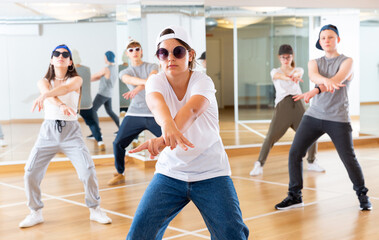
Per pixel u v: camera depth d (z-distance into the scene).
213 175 2.35
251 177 6.22
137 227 2.29
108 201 5.06
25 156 6.95
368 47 9.03
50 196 5.33
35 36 6.88
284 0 8.02
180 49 2.30
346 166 4.39
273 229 3.96
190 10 6.93
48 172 6.72
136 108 5.71
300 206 4.62
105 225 4.20
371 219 4.17
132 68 6.25
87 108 7.11
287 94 6.45
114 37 7.05
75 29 6.97
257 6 8.02
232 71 15.19
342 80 4.14
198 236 3.83
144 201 2.33
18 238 3.89
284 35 8.10
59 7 6.89
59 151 4.11
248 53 8.23
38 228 4.16
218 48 15.09
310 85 8.20
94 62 7.05
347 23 8.73
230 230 2.26
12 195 5.43
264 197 5.09
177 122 2.11
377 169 6.60
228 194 2.31
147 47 6.73
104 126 7.17
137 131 5.77
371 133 9.10
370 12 8.78
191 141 2.33
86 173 4.13
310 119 4.33
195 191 2.34
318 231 3.88
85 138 7.14
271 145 6.41
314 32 8.20
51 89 4.11
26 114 6.92
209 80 2.34
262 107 8.25
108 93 7.14
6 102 6.87
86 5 6.96
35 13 6.84
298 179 4.53
